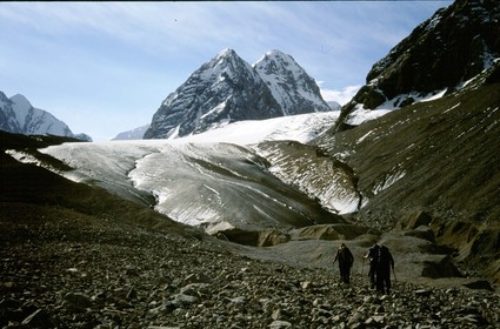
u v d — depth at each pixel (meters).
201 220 74.38
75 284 14.05
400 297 18.02
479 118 96.06
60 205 46.09
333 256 40.91
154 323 10.98
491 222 57.19
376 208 84.94
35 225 26.98
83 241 25.11
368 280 25.77
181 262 22.06
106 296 12.82
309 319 12.04
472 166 76.31
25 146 105.75
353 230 56.69
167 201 83.62
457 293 21.91
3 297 11.23
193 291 14.20
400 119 136.12
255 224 72.00
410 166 95.12
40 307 10.88
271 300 13.67
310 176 119.38
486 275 40.22
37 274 14.71
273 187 108.62
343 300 15.85
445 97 136.12
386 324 11.91
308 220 81.44
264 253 43.25
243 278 18.36
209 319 11.41
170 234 41.75
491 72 124.06
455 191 71.88
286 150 151.38
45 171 56.50
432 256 39.12
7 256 16.92
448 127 102.94
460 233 53.88
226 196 83.75
